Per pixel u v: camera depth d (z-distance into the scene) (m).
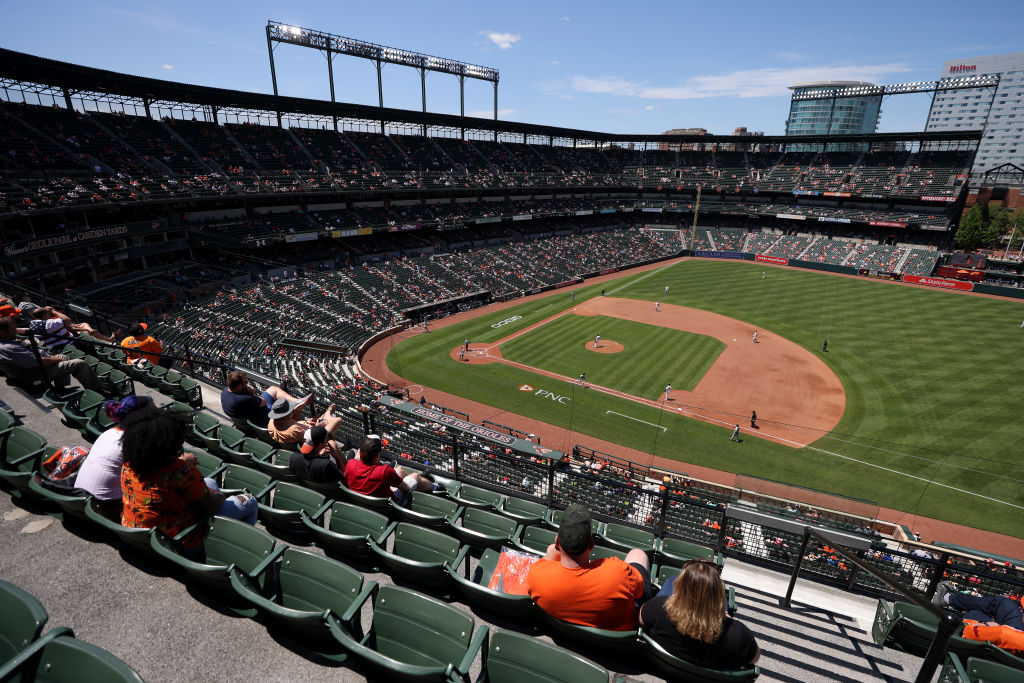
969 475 26.86
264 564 4.84
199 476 5.32
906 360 41.72
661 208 93.62
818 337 47.97
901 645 6.45
